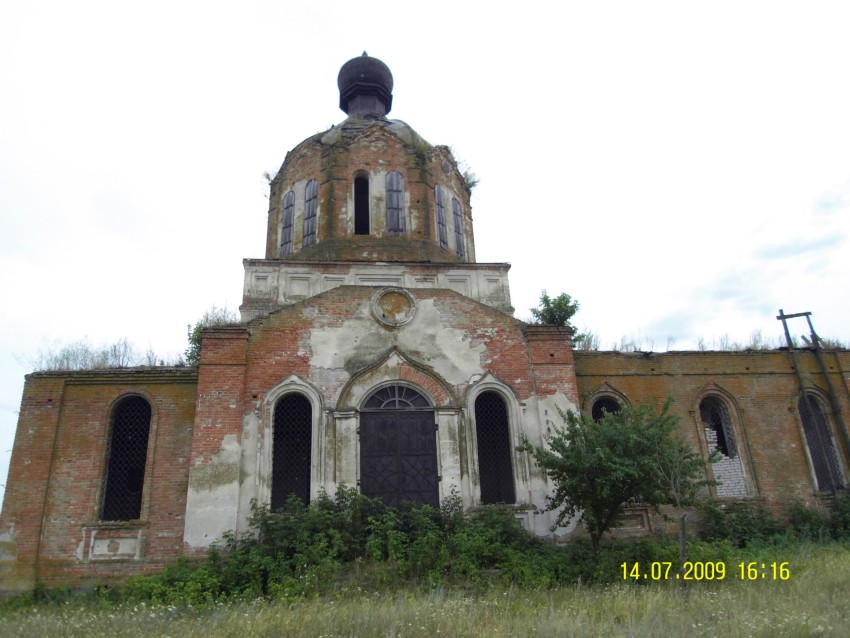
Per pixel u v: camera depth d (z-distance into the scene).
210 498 13.91
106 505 15.45
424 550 12.83
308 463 15.83
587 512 13.02
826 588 10.81
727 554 13.52
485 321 16.73
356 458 14.91
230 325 15.55
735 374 19.05
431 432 15.54
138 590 12.48
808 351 19.69
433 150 21.69
